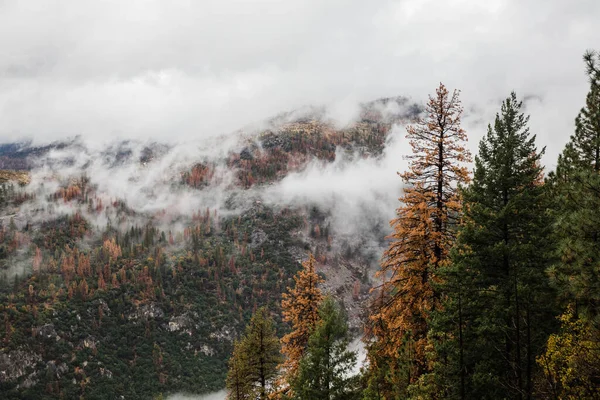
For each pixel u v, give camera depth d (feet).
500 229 52.60
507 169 52.54
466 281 51.60
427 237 56.70
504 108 54.29
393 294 61.82
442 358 55.77
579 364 39.24
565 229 39.96
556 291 47.01
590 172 39.50
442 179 58.03
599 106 59.41
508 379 48.96
